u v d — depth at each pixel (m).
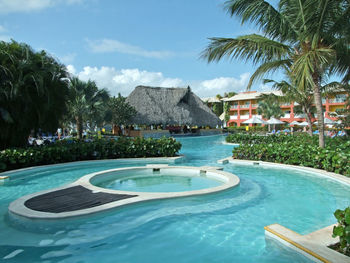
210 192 5.70
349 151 7.54
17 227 4.16
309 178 7.80
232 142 21.58
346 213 2.82
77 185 6.31
